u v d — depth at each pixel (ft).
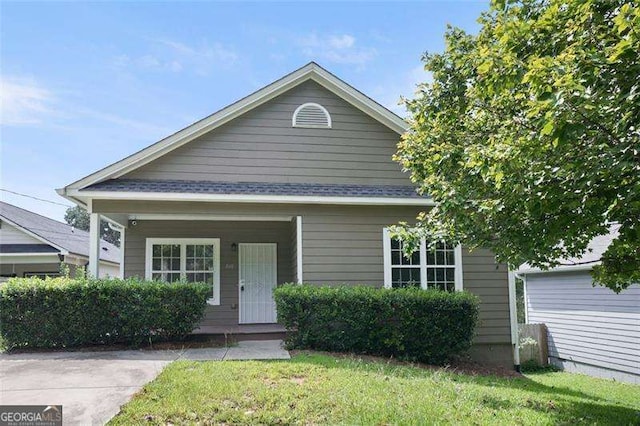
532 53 16.76
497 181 16.61
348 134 38.37
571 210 17.85
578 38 15.15
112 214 34.50
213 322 41.47
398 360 29.81
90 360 25.63
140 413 16.55
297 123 37.91
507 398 21.75
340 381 21.06
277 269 43.06
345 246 34.91
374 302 30.35
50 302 29.37
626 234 16.94
